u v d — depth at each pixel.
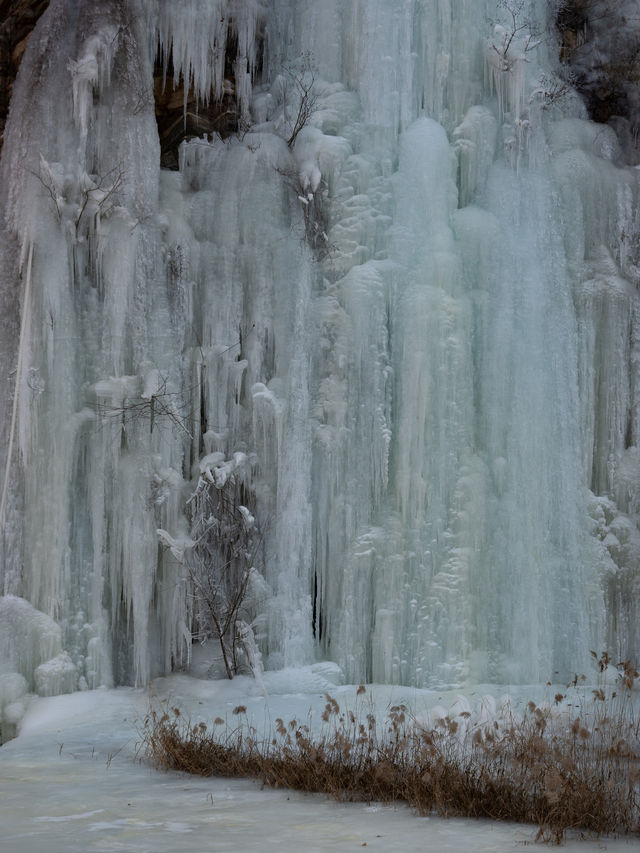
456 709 10.62
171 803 7.15
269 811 6.81
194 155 16.28
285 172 15.56
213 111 17.12
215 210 15.64
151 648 13.96
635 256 16.98
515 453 14.94
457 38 16.64
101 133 14.88
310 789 7.73
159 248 14.92
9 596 13.20
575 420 15.50
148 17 15.96
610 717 10.41
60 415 13.68
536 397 15.17
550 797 6.17
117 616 13.84
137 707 12.44
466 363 14.91
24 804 7.14
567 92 17.69
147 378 14.15
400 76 16.33
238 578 14.37
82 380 14.04
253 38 17.03
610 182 16.81
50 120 14.61
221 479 13.99
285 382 14.86
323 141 15.66
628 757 7.85
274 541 14.45
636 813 6.61
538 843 5.76
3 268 14.20
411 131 15.96
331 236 15.49
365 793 7.50
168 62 17.06
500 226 15.80
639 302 16.41
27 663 12.89
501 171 16.33
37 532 13.44
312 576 14.55
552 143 16.95
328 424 14.73
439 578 14.12
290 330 15.02
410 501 14.41
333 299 15.13
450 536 14.31
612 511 15.54
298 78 16.62
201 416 15.24
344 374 14.80
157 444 14.16
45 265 13.94
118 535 13.79
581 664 14.63
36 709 12.41
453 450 14.60
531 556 14.60
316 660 14.31
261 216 15.38
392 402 14.77
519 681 14.17
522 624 14.39
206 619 14.14
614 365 15.98
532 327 15.44
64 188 14.34
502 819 6.61
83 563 13.70
